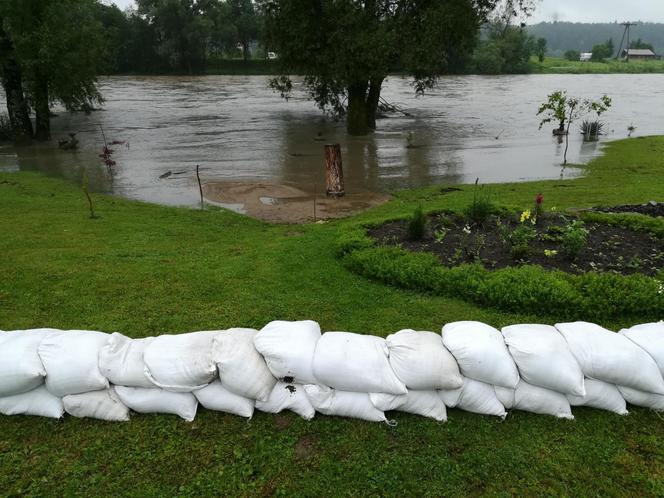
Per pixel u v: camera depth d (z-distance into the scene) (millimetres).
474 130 21266
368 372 3438
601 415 3604
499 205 7469
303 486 3029
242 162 15055
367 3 18312
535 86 42906
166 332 4598
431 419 3533
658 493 2994
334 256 6426
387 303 5090
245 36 56250
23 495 2979
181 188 11805
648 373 3508
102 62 19938
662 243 6125
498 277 5082
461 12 17484
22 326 4691
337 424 3502
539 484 3047
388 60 17781
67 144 17328
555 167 14000
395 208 9484
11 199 10055
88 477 3098
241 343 3594
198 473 3119
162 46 50969
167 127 22250
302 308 5016
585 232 5852
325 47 18391
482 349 3473
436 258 5703
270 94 36188
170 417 3562
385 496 2963
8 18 16578
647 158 14555
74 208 9430
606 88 41188
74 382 3469
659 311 4746
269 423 3510
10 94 18438
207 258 6516
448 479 3070
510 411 3627
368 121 21422
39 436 3416
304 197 10914
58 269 6020
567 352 3539
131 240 7340
